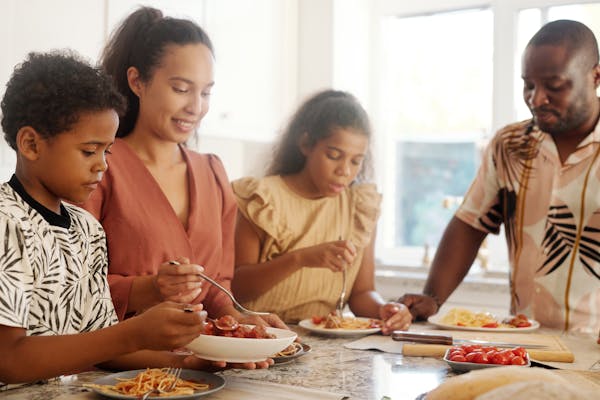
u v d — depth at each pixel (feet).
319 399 3.53
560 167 6.26
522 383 2.78
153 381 3.49
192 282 4.20
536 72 5.89
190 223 5.25
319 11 11.64
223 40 10.08
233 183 6.57
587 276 6.12
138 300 4.47
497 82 11.46
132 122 5.37
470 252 7.06
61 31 7.74
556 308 6.26
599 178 6.03
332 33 11.53
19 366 3.26
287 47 11.49
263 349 3.97
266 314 4.76
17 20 7.25
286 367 4.29
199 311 3.42
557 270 6.26
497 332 5.59
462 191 11.98
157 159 5.28
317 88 11.65
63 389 3.64
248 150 12.01
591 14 10.73
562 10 10.96
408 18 12.28
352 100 6.47
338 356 4.66
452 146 12.03
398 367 4.31
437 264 7.05
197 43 5.20
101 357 3.36
